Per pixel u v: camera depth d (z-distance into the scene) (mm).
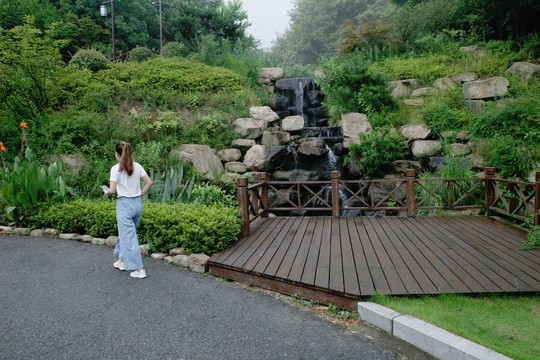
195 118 10836
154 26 24266
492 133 8852
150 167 8562
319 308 3318
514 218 6406
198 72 13055
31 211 5875
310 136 11828
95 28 18938
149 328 2838
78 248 4996
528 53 11055
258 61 16500
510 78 10266
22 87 8664
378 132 10250
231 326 2908
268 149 10188
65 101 10133
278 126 12227
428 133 9742
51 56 8820
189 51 18250
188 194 6855
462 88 10750
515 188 5965
